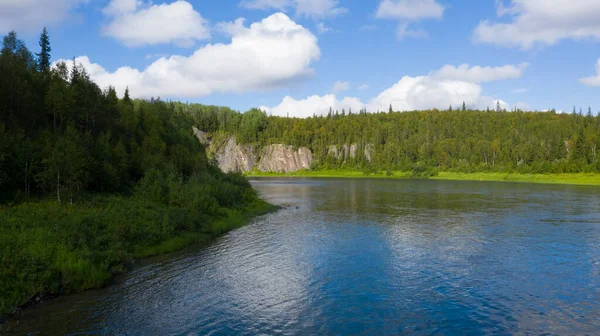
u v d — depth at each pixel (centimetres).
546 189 10350
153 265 2706
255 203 6209
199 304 1983
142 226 3297
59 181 3791
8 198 3506
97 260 2456
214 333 1658
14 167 3672
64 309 1873
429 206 6353
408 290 2231
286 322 1788
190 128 9481
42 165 3881
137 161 5469
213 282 2341
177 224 3569
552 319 1852
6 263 2025
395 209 5959
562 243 3466
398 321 1814
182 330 1677
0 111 4341
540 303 2050
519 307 1995
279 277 2452
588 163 15800
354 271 2594
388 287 2278
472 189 10419
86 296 2067
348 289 2241
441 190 10081
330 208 6134
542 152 18412
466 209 5925
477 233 3934
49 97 4756
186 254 3038
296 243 3450
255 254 3041
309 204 6731
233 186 6100
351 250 3184
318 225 4447
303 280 2397
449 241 3550
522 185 12288
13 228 2525
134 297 2064
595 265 2756
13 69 4512
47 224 2741
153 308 1916
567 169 15388
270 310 1919
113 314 1828
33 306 1898
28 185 3762
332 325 1764
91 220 3025
